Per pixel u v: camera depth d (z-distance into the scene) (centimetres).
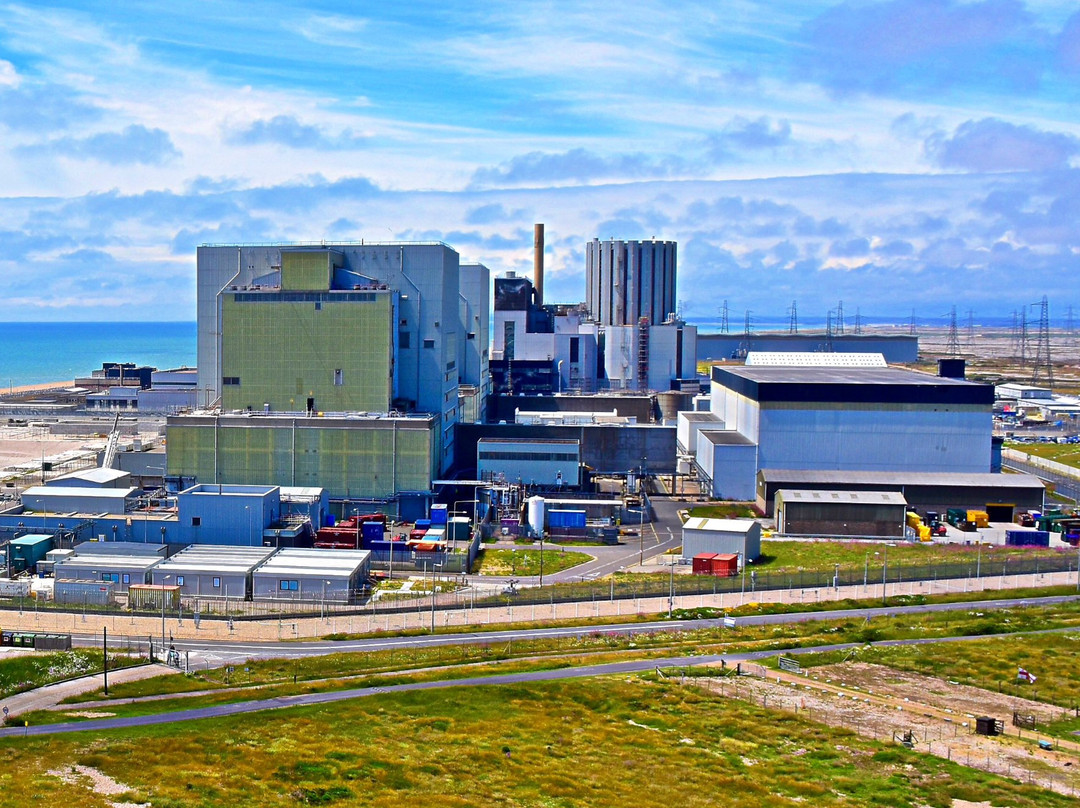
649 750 8738
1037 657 11175
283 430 17025
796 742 8912
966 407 18612
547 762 8462
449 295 19525
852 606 13000
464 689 10112
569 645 11506
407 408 18488
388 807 7525
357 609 12612
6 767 7938
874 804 7612
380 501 16962
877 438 18762
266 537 14938
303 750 8550
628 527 17188
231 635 11681
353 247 18738
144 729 8944
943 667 10869
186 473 17150
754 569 14638
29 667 10494
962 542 16388
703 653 11275
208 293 19162
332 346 17888
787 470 18450
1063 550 15762
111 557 13775
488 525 16600
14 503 16462
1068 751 8700
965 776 8131
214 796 7600
